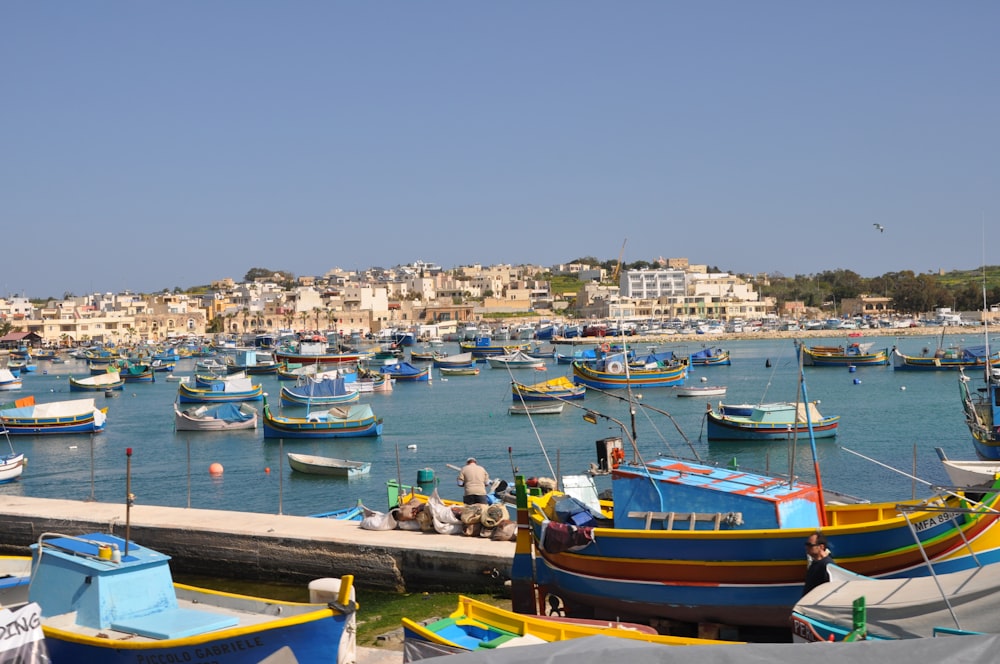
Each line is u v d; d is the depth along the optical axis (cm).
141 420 9212
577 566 2211
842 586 1697
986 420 5081
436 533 2989
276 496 4928
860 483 4825
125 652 1766
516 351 17288
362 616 2553
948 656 1138
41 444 7488
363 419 7250
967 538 1847
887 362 14338
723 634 2053
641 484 2192
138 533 3253
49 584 1961
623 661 1180
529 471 5531
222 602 1992
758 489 2123
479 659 1253
